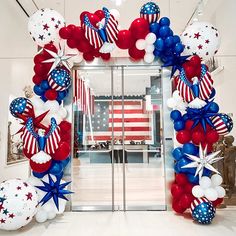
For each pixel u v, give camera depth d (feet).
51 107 10.93
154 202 13.24
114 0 16.69
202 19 17.65
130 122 19.93
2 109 16.01
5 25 16.31
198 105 10.21
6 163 16.21
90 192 15.31
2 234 9.16
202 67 10.69
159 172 20.42
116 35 10.89
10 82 16.87
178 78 11.09
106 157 19.92
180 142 10.77
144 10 11.07
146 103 17.20
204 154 10.18
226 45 15.07
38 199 9.94
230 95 14.48
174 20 18.83
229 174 12.71
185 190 10.76
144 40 11.30
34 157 9.78
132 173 20.31
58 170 10.54
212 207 10.00
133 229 9.56
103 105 16.20
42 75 11.02
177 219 10.68
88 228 9.71
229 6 14.88
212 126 10.41
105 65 12.88
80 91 14.29
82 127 15.21
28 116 10.33
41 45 11.31
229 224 10.02
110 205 12.72
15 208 8.65
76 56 11.76
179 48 10.96
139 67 13.00
